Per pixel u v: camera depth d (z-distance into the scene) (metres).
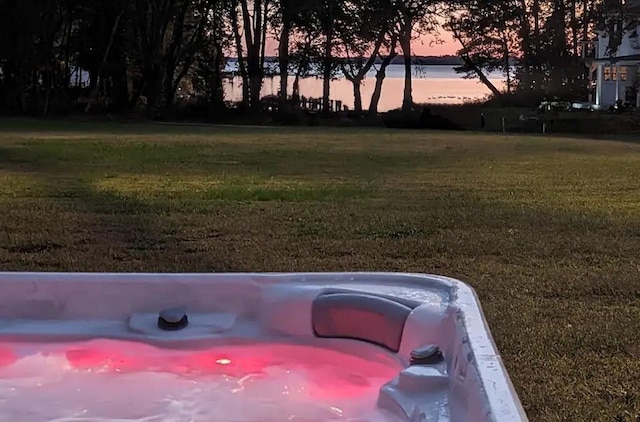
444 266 4.90
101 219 6.43
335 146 16.11
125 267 4.84
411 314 2.95
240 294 3.34
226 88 32.44
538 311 3.89
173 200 7.60
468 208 7.22
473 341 2.40
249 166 11.45
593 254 5.25
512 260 5.08
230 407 2.72
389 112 30.52
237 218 6.55
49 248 5.35
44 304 3.35
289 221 6.43
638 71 32.84
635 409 2.70
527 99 34.09
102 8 29.28
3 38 27.78
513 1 33.94
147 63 30.23
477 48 35.44
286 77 32.19
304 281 3.33
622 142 18.83
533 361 3.17
